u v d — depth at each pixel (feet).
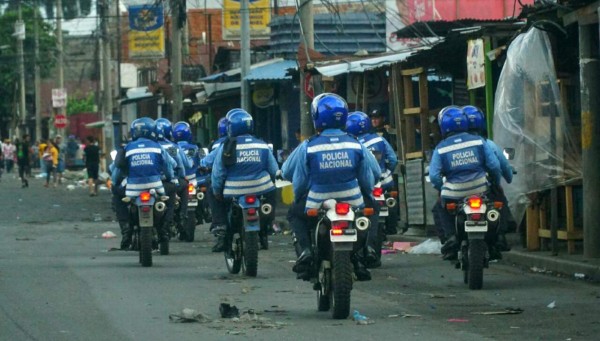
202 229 115.03
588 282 63.52
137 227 76.48
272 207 67.72
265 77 135.33
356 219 49.24
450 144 61.21
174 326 47.78
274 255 83.46
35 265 76.43
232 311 50.85
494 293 59.06
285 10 186.09
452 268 71.77
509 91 72.18
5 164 309.42
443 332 45.93
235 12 153.38
